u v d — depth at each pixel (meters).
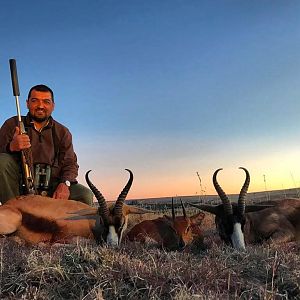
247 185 1.95
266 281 1.10
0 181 2.12
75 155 2.29
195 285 1.05
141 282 1.07
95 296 0.98
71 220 1.99
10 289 1.07
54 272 1.13
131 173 1.98
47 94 2.17
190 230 1.86
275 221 2.11
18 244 1.80
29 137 2.16
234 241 1.86
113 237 1.89
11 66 2.14
